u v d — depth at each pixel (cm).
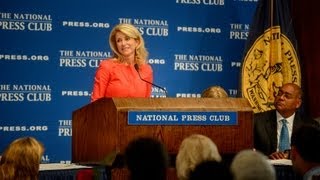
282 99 1084
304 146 531
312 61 1299
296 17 1306
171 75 1269
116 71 796
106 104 575
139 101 571
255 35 1270
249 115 599
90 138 616
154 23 1261
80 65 1219
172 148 575
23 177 631
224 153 593
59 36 1208
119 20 1241
